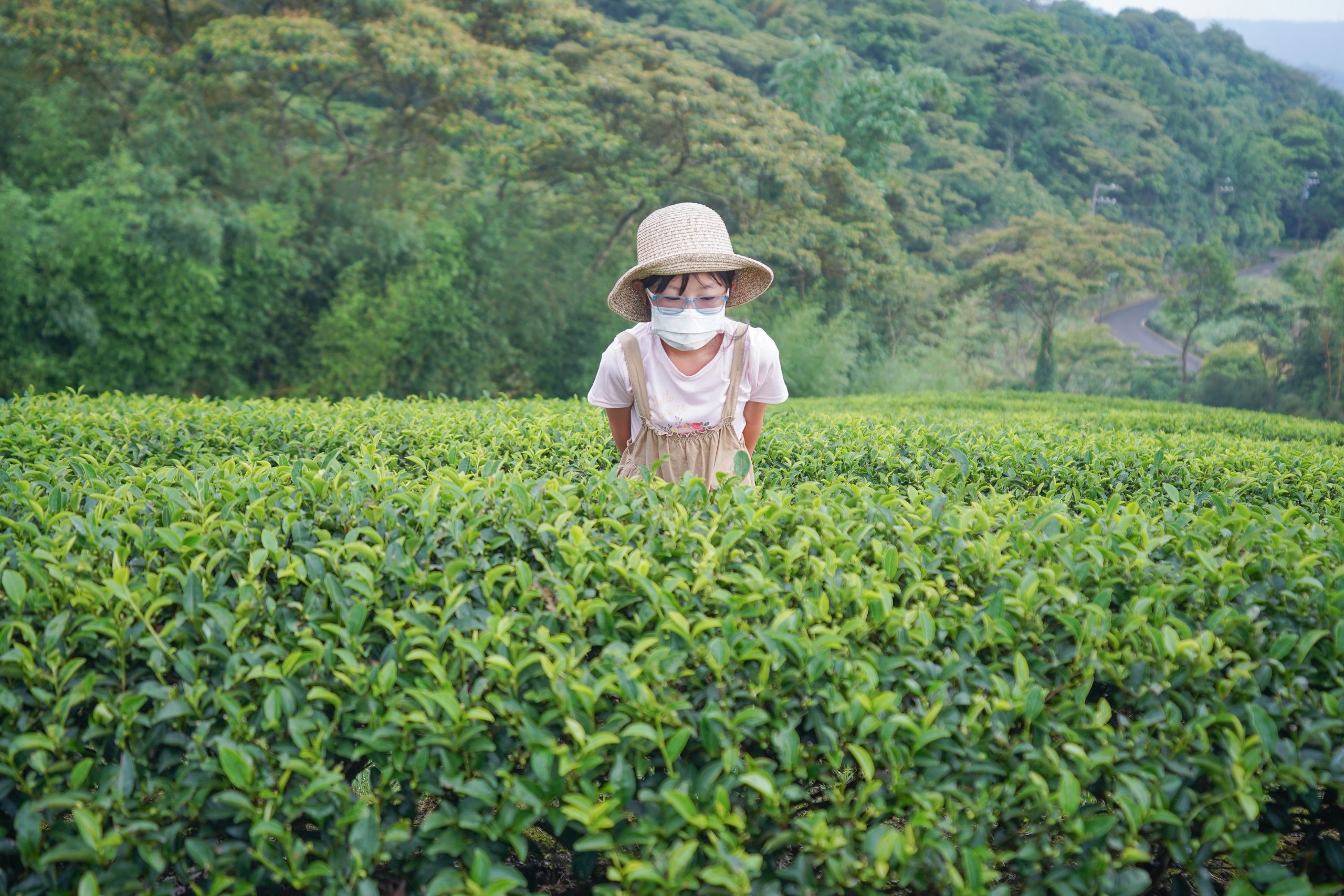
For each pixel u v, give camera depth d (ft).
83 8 60.18
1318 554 7.75
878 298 97.91
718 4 193.88
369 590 7.17
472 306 70.08
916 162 212.84
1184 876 6.97
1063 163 262.47
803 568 7.77
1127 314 234.58
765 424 20.35
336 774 6.27
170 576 7.49
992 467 15.52
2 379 54.03
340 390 65.16
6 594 7.19
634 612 7.35
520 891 6.40
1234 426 38.11
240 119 67.05
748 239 82.94
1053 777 6.55
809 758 6.52
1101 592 7.20
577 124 74.38
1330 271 115.03
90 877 5.92
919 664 6.74
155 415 17.94
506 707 6.48
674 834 6.31
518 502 8.73
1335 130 317.01
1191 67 416.46
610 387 10.33
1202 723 6.39
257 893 7.03
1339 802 6.56
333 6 69.82
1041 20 293.84
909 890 7.15
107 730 6.53
